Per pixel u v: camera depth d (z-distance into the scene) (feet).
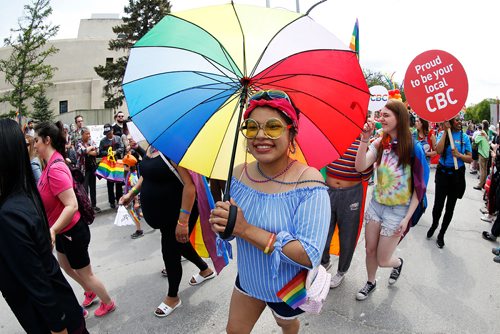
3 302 11.25
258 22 5.81
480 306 10.48
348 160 10.72
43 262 5.31
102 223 19.17
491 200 18.13
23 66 74.69
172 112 6.28
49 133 8.45
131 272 13.16
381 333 9.28
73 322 5.82
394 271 11.62
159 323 9.90
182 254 11.46
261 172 5.68
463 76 12.03
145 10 88.17
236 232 5.03
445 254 14.30
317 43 5.59
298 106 6.09
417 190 9.75
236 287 6.41
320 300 5.74
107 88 94.68
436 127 26.91
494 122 42.42
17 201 5.11
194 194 8.83
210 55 5.99
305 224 4.99
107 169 20.71
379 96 17.04
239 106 6.34
